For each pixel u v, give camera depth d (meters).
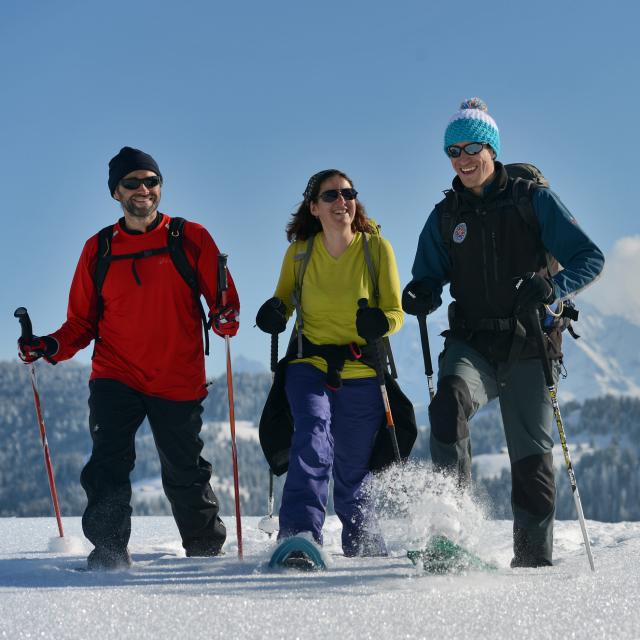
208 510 5.59
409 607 3.04
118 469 5.17
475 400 4.50
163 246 5.32
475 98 4.74
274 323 5.09
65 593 3.37
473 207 4.69
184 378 5.40
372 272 5.22
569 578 3.74
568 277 4.38
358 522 5.44
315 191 5.21
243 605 3.07
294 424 4.96
